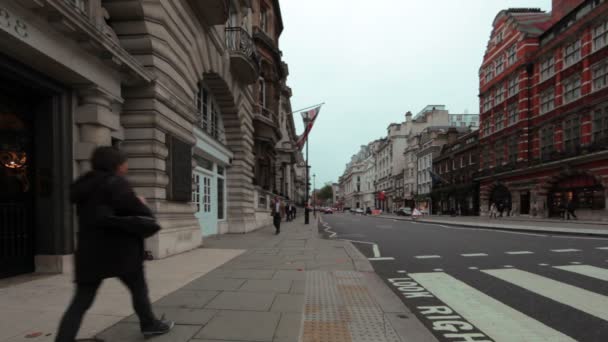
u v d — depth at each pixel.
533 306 4.10
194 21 9.66
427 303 4.26
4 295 4.29
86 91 5.98
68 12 4.80
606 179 23.88
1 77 4.88
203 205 12.37
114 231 2.60
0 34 4.23
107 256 2.54
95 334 3.03
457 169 48.69
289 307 3.90
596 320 3.61
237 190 15.16
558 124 29.66
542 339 3.12
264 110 20.84
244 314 3.63
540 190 30.84
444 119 65.88
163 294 4.42
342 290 4.70
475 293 4.72
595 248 9.21
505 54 37.62
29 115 5.54
